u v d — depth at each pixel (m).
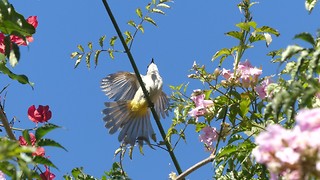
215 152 8.09
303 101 4.55
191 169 7.68
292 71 4.82
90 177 8.20
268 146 3.54
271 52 8.53
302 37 4.74
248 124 7.93
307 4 6.72
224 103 8.46
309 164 3.49
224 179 8.31
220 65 8.67
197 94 8.60
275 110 4.55
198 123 8.65
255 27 8.31
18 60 5.99
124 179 7.64
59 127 5.59
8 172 5.01
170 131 8.74
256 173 8.41
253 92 8.37
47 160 5.59
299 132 3.53
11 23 6.02
